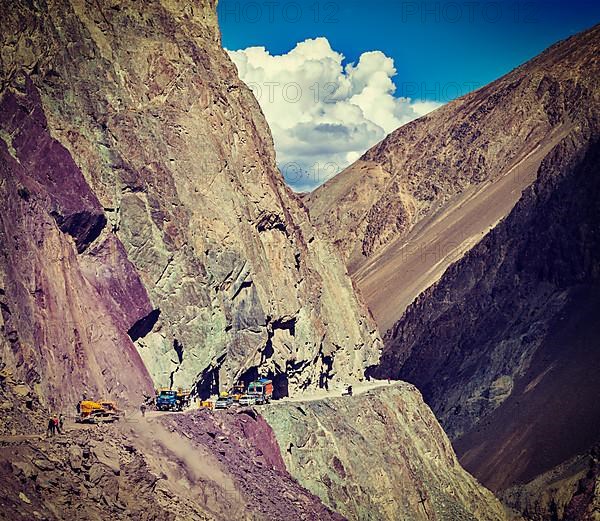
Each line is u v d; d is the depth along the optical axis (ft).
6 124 269.44
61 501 190.80
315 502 301.43
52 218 270.67
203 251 323.57
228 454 279.08
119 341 278.87
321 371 400.47
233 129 360.28
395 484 367.66
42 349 247.29
